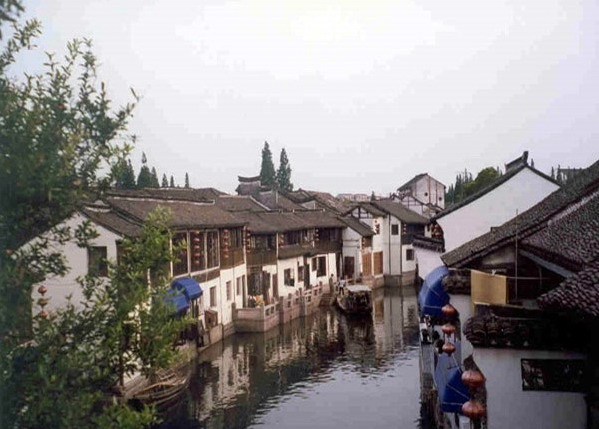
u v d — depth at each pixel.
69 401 6.02
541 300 7.31
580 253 9.16
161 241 7.25
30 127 6.09
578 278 7.27
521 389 9.27
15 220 6.04
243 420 22.67
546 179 27.78
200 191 53.28
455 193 101.56
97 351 6.43
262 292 43.56
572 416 9.11
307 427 21.92
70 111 6.70
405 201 85.19
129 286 6.96
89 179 6.71
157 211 7.72
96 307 6.73
